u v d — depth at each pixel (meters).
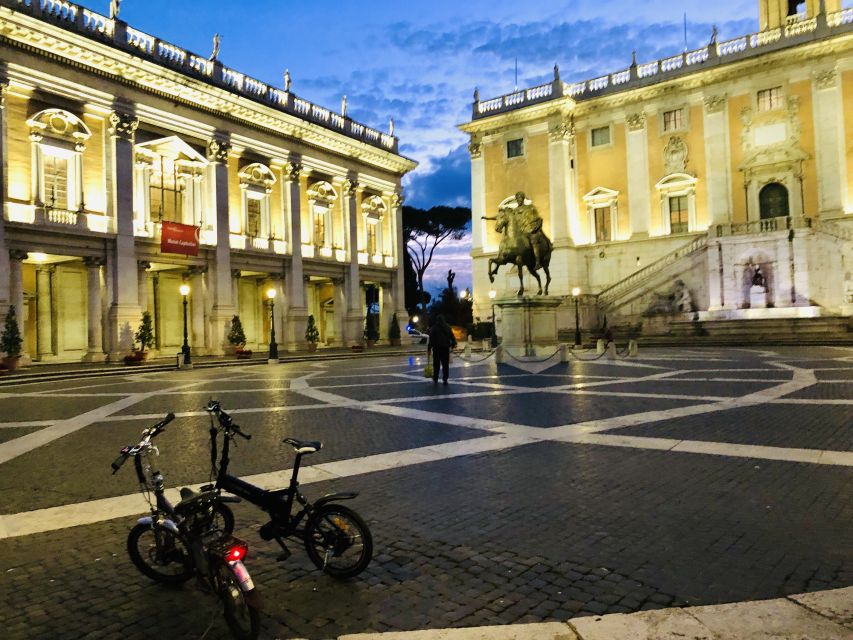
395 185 51.84
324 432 10.56
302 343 41.34
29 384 22.36
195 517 4.23
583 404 12.93
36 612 4.23
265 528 4.84
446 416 11.90
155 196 33.66
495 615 3.97
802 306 39.50
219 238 36.12
